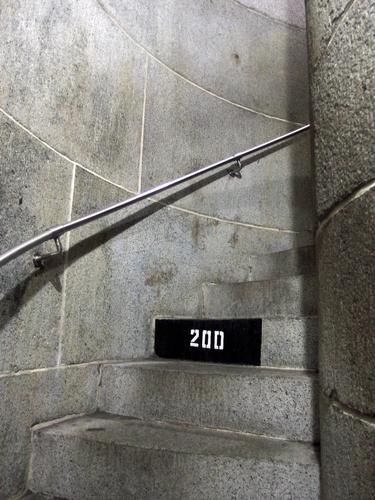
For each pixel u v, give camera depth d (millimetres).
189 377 1471
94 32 1864
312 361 1523
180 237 2279
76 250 1644
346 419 851
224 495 1136
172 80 2422
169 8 2506
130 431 1371
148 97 2223
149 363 1778
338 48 925
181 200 2332
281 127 2969
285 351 1587
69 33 1693
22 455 1325
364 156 814
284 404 1318
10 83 1361
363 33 843
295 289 1840
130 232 1981
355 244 836
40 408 1417
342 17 916
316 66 1036
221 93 2725
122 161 1973
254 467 1122
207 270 2391
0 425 1254
